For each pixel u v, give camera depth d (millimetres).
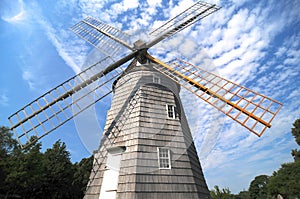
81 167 30984
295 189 32812
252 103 7414
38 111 8750
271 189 38188
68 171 27656
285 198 35188
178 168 7707
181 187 7320
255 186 59000
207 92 8008
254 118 6945
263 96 7426
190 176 7770
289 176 36844
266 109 7039
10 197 19609
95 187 7723
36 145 21156
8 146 24359
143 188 6812
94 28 13773
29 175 17891
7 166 17234
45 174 22578
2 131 24750
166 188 7074
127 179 7082
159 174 7281
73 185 27688
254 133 6684
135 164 7246
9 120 8641
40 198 23219
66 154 30531
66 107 8461
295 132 49531
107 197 7184
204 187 8711
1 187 17406
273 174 44562
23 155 18109
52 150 29688
